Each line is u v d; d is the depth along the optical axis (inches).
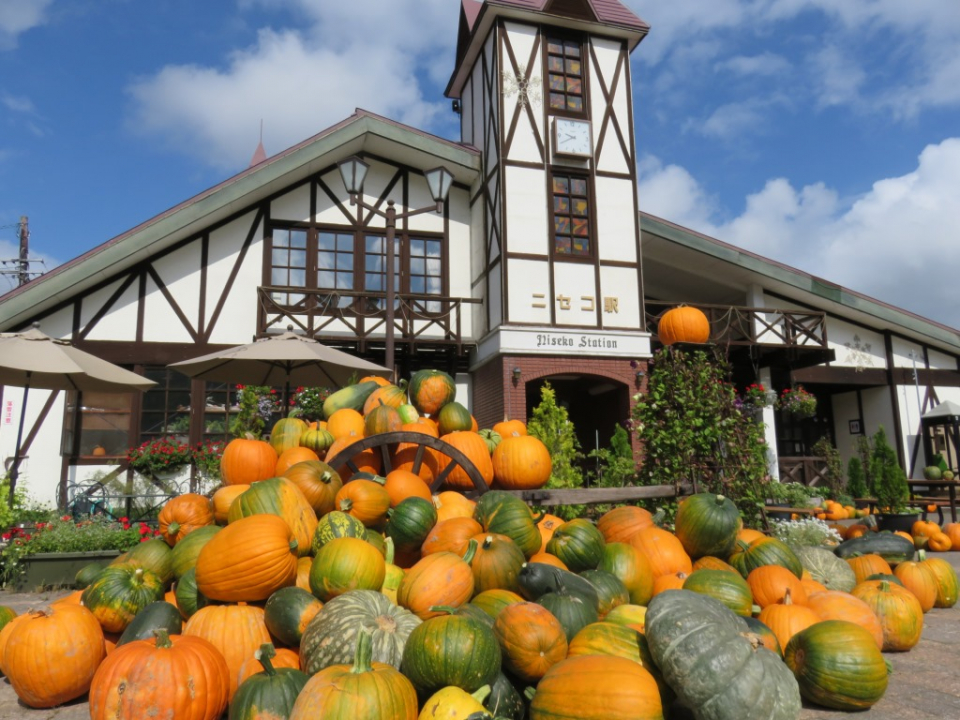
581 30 523.8
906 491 400.5
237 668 118.7
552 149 498.9
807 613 142.0
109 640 139.5
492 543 142.9
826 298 587.5
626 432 426.0
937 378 631.2
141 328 448.5
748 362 587.2
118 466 425.4
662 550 170.6
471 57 560.1
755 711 100.0
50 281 413.1
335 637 108.7
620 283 497.7
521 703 108.8
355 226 508.7
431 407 230.2
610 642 114.0
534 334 469.4
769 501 396.5
